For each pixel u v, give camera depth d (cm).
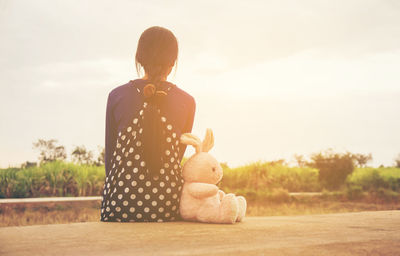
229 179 1549
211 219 212
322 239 155
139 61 233
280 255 126
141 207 209
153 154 210
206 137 244
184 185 227
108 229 174
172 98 226
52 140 1727
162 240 148
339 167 1661
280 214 951
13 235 156
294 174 1703
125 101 222
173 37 235
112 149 229
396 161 2447
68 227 179
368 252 133
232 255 123
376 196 1409
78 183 1038
